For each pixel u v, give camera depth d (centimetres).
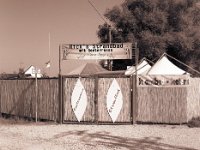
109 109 2136
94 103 2147
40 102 2328
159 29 5569
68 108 2178
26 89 2458
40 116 2327
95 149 1395
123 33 5691
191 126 2056
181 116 2119
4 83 2730
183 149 1388
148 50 5294
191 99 2172
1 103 2770
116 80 2136
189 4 5825
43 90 2308
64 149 1402
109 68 4384
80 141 1590
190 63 5528
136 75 2138
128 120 2136
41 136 1745
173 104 2127
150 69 2656
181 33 5466
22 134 1817
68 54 2183
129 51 2178
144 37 5319
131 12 5650
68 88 2180
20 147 1455
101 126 2080
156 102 2134
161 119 2130
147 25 5531
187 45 5334
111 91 2134
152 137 1688
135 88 2133
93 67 3550
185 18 5694
